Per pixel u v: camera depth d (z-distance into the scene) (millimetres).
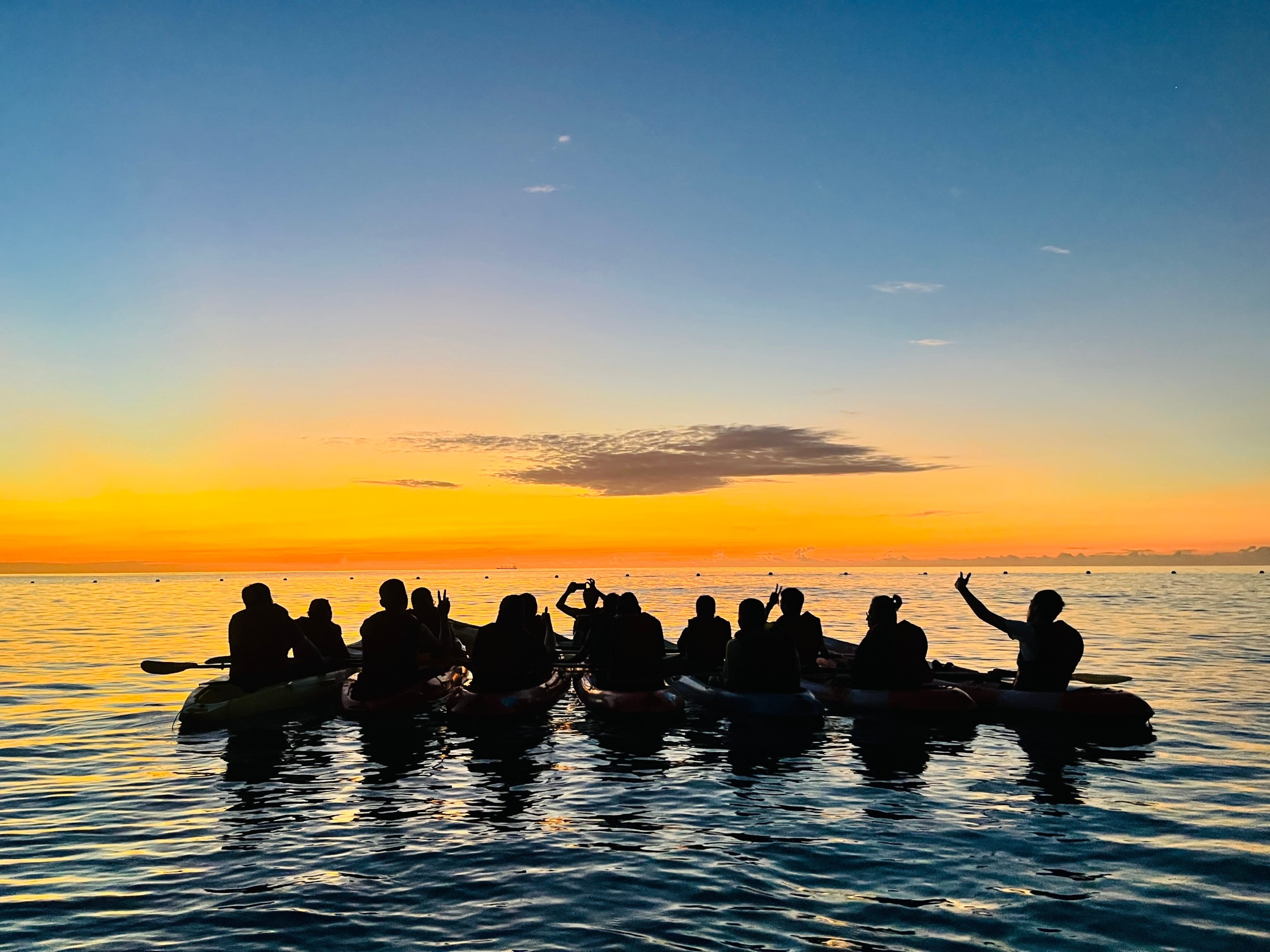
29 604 43219
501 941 4355
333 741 9719
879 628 11820
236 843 6008
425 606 13305
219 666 12016
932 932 4469
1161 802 7078
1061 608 11227
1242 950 4258
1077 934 4453
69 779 7938
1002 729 10344
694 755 8969
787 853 5773
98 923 4602
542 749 9312
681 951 4227
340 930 4496
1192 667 15703
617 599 13766
